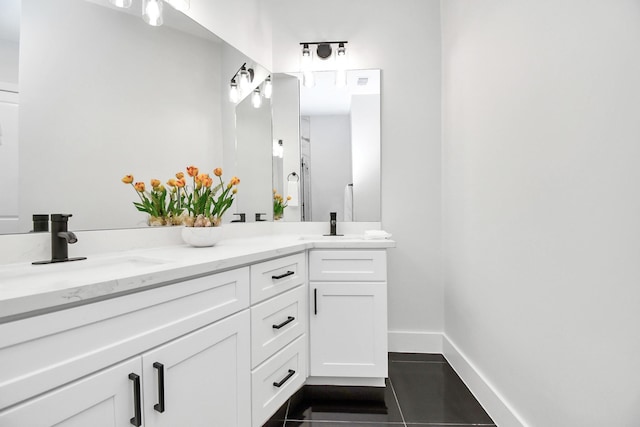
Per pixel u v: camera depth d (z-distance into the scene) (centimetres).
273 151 247
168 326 96
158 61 164
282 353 156
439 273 242
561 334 108
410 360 228
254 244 172
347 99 247
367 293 184
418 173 244
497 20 150
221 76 202
